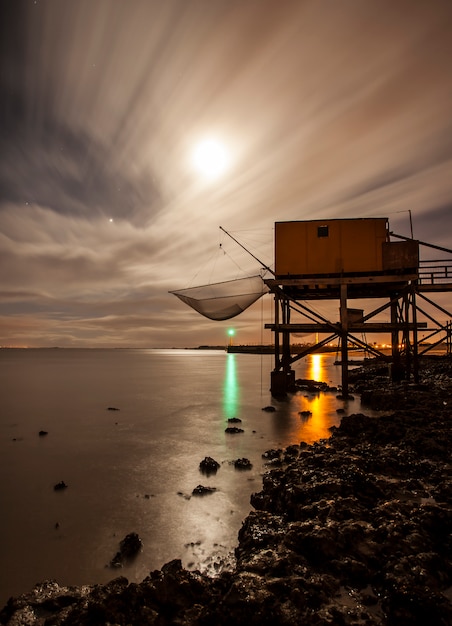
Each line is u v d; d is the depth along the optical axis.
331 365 81.19
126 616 4.84
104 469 12.65
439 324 25.16
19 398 30.00
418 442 11.45
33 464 13.31
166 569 6.05
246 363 97.94
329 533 5.97
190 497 10.12
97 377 51.56
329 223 24.23
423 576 5.01
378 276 23.34
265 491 9.27
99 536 8.26
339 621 4.44
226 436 16.62
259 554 5.90
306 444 14.26
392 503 7.10
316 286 25.69
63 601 5.57
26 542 8.05
